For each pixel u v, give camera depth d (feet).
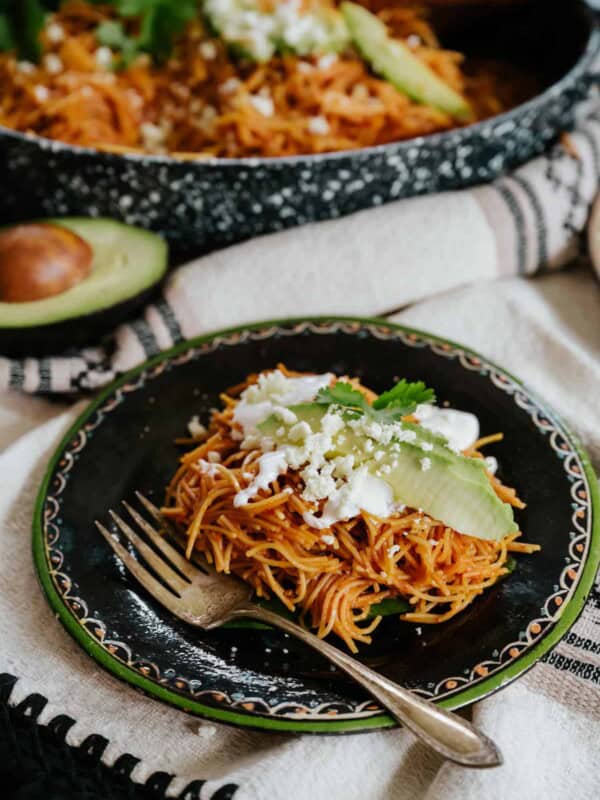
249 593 1.66
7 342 2.03
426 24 2.58
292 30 2.32
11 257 2.02
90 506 1.76
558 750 1.52
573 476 1.74
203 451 1.79
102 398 1.90
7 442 2.01
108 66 2.39
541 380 2.03
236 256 2.18
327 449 1.65
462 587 1.62
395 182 2.20
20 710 1.55
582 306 2.22
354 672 1.50
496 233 2.21
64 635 1.64
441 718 1.44
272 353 2.00
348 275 2.17
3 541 1.76
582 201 2.26
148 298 2.14
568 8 2.44
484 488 1.62
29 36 2.40
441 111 2.36
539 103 2.18
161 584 1.65
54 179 2.18
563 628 1.55
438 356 1.97
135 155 2.08
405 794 1.49
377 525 1.64
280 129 2.29
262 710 1.47
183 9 2.35
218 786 1.45
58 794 1.50
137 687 1.50
